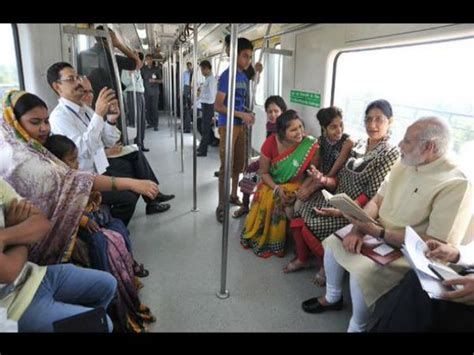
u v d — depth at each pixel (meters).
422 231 1.73
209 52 8.51
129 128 5.70
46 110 1.82
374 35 2.47
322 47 3.19
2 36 2.62
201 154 6.20
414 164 1.71
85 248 1.80
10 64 2.75
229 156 2.06
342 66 3.12
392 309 1.52
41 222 1.39
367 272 1.70
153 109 8.88
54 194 1.69
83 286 1.54
